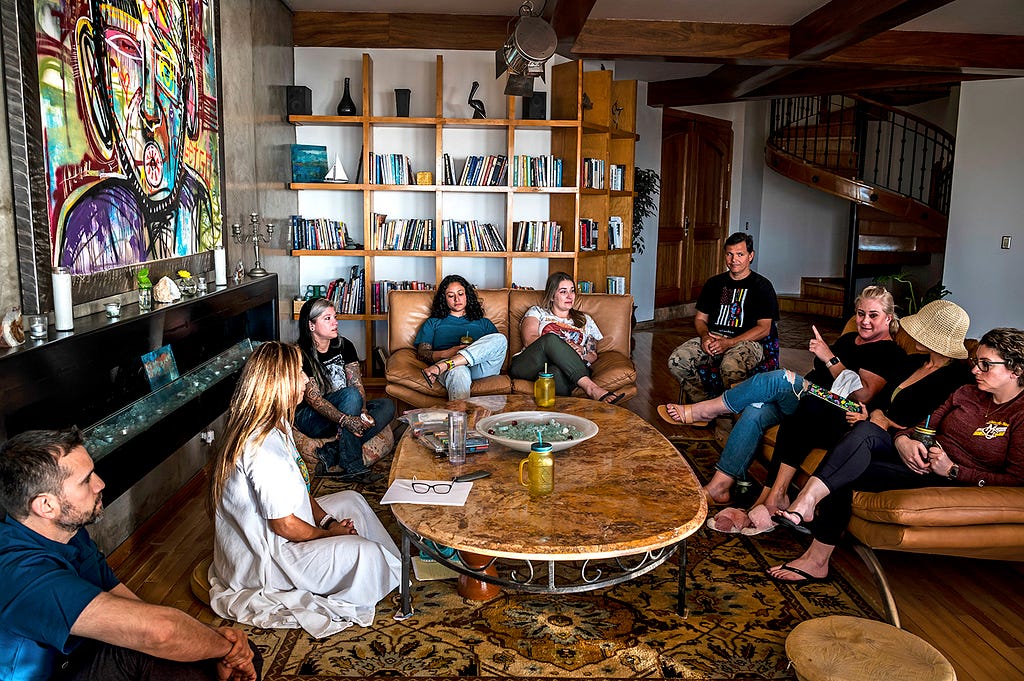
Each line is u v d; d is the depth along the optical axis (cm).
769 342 443
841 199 1095
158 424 292
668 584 281
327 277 614
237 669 175
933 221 871
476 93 609
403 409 526
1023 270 663
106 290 286
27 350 209
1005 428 266
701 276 1056
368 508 288
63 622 148
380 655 232
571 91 582
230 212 441
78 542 172
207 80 392
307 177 581
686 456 432
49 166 246
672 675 224
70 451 158
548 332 446
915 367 320
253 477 239
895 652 208
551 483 239
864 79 739
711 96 839
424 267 620
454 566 228
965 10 540
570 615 257
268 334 460
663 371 676
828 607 266
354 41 596
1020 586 287
